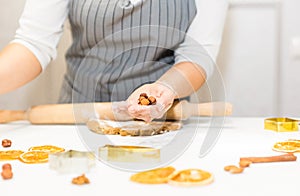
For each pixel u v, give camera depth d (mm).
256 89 1853
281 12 1806
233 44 1844
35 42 1340
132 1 1287
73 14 1381
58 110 1295
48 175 807
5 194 727
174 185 752
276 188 744
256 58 1840
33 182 774
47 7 1341
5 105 1878
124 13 1298
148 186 753
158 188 745
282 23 1810
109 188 748
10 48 1320
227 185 756
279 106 1847
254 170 831
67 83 1479
